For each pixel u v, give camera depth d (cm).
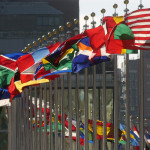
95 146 3591
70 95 3972
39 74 3778
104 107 3356
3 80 4572
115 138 3141
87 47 3247
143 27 2875
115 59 3111
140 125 2930
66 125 4969
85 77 3578
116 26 2902
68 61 3475
